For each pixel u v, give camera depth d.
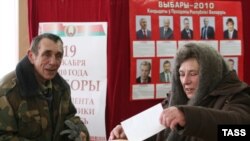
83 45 2.59
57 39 1.96
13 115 1.80
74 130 1.97
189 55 1.52
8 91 1.81
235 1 2.75
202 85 1.44
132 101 2.55
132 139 1.41
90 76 2.59
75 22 2.61
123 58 2.52
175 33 2.62
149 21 2.55
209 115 1.14
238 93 1.39
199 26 2.67
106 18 2.53
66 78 2.65
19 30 2.97
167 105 1.75
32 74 1.90
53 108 2.01
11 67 3.08
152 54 2.57
